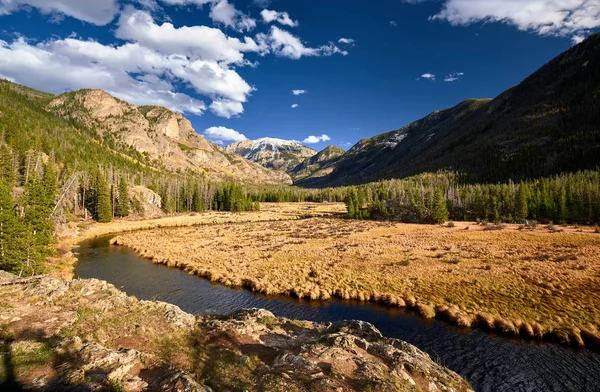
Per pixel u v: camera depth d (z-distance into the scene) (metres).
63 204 65.62
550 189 99.69
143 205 109.56
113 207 97.62
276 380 11.14
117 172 118.56
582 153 160.00
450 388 12.48
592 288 29.52
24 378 10.03
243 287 35.97
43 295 18.52
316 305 30.50
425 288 32.62
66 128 193.62
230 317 21.09
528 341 22.69
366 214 111.38
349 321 19.45
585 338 22.25
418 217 98.88
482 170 199.88
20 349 11.88
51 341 12.98
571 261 38.88
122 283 36.91
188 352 14.20
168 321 17.67
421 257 45.66
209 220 103.62
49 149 110.25
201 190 142.62
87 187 93.06
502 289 30.80
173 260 46.09
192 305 30.47
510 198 100.56
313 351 13.91
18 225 30.56
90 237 69.69
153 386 10.55
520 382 17.84
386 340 17.03
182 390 10.02
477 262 41.31
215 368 12.72
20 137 91.88
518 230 68.75
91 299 19.28
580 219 79.75
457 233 67.69
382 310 29.02
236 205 137.50
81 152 144.38
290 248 54.88
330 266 42.28
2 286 19.33
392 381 11.42
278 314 28.34
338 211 142.50
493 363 19.91
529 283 31.97
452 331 24.59
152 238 66.44
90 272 41.16
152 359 12.88
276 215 123.50
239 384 11.36
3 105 145.62
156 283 37.12
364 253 49.50
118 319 16.69
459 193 122.31
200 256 48.88
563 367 19.34
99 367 11.21
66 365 11.04
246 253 51.06
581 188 86.06
